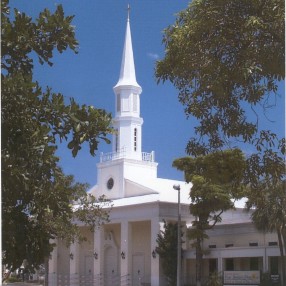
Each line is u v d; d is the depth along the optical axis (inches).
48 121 396.8
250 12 462.3
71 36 435.2
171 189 2625.5
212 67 475.5
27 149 384.2
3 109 382.6
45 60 434.0
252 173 512.7
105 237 2682.1
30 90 386.6
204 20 470.6
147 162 2851.9
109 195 2815.0
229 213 2338.8
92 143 405.7
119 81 3006.9
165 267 2279.8
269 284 1884.8
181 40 484.1
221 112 518.6
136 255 2598.4
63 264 2861.7
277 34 442.0
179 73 499.5
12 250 425.7
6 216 413.1
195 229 2069.4
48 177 407.8
